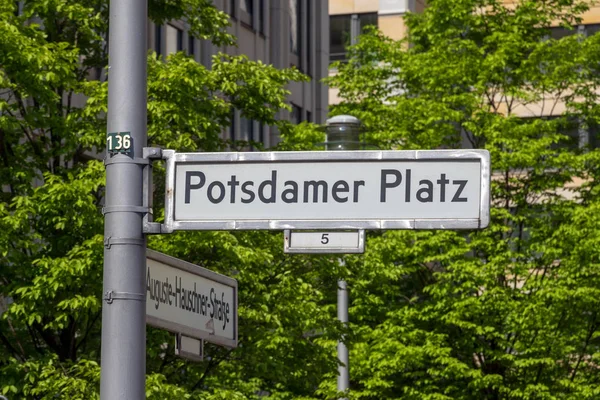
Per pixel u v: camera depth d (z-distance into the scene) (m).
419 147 36.53
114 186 7.64
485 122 37.59
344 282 26.09
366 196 7.41
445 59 38.53
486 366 36.53
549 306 35.50
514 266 35.34
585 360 37.31
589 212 35.22
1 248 18.88
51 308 19.52
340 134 23.55
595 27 74.12
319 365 23.77
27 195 20.69
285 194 7.50
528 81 40.09
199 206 7.59
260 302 21.72
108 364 7.55
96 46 23.67
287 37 51.44
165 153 7.66
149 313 7.82
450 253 35.03
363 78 39.47
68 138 20.89
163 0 23.42
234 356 22.05
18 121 19.81
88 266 18.73
